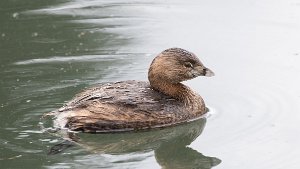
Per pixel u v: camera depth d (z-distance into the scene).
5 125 14.47
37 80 16.64
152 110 14.58
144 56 18.03
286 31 19.41
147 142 14.40
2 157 13.30
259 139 14.09
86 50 18.45
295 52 18.11
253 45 18.66
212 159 13.48
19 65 17.52
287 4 21.28
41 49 18.50
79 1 21.98
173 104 14.89
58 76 16.86
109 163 13.23
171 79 15.04
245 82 16.69
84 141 14.17
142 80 16.36
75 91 16.02
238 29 19.69
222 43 18.83
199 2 21.75
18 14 20.88
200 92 16.31
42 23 20.23
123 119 14.39
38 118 14.70
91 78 16.72
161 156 13.69
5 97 15.72
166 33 19.55
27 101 15.51
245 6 21.31
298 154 13.45
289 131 14.33
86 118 14.31
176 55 15.05
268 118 14.93
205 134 14.43
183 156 13.70
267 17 20.39
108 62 17.72
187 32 19.58
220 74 17.17
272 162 13.20
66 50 18.45
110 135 14.39
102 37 19.36
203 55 18.12
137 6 21.62
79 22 20.41
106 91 14.77
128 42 18.97
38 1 21.88
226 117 15.09
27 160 13.20
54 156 13.41
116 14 21.02
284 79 16.70
